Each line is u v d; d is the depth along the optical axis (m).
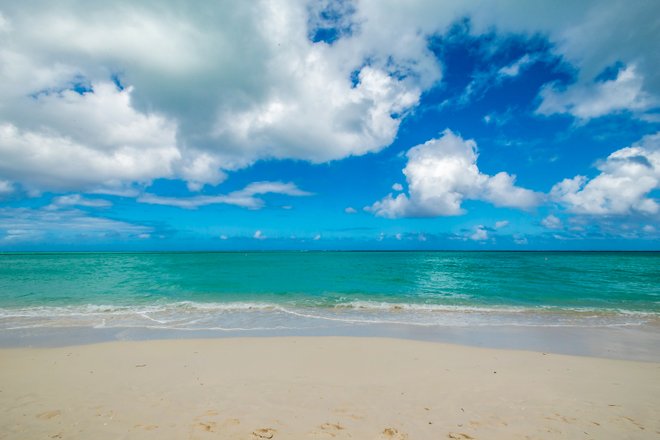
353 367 7.29
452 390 6.09
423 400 5.63
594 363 7.87
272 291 21.31
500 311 15.40
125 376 6.63
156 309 15.40
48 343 9.68
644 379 6.81
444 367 7.37
